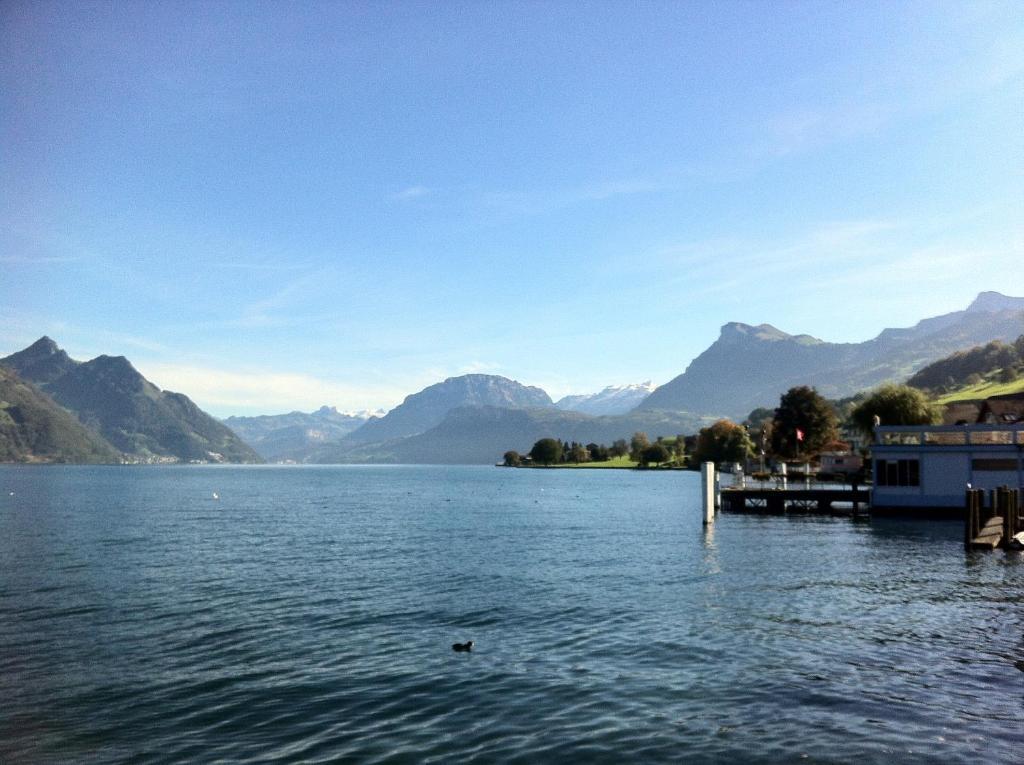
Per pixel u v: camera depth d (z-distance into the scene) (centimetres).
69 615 3219
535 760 1675
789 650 2573
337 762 1666
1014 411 9825
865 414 13562
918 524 7319
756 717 1939
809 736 1812
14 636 2831
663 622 3022
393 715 1964
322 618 3152
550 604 3419
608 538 6450
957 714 1959
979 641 2694
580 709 2002
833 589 3753
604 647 2633
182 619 3138
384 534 7000
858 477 8719
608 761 1670
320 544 6100
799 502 9719
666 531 7062
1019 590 3716
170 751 1738
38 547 5809
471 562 4912
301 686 2208
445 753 1714
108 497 14088
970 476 7319
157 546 5919
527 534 6931
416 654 2561
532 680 2255
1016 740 1789
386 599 3575
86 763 1677
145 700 2088
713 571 4391
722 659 2466
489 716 1953
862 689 2156
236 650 2623
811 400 16112
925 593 3634
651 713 1970
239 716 1962
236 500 13538
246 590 3841
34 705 2052
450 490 18288
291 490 18538
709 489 7431
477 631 2902
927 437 8044
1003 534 5403
